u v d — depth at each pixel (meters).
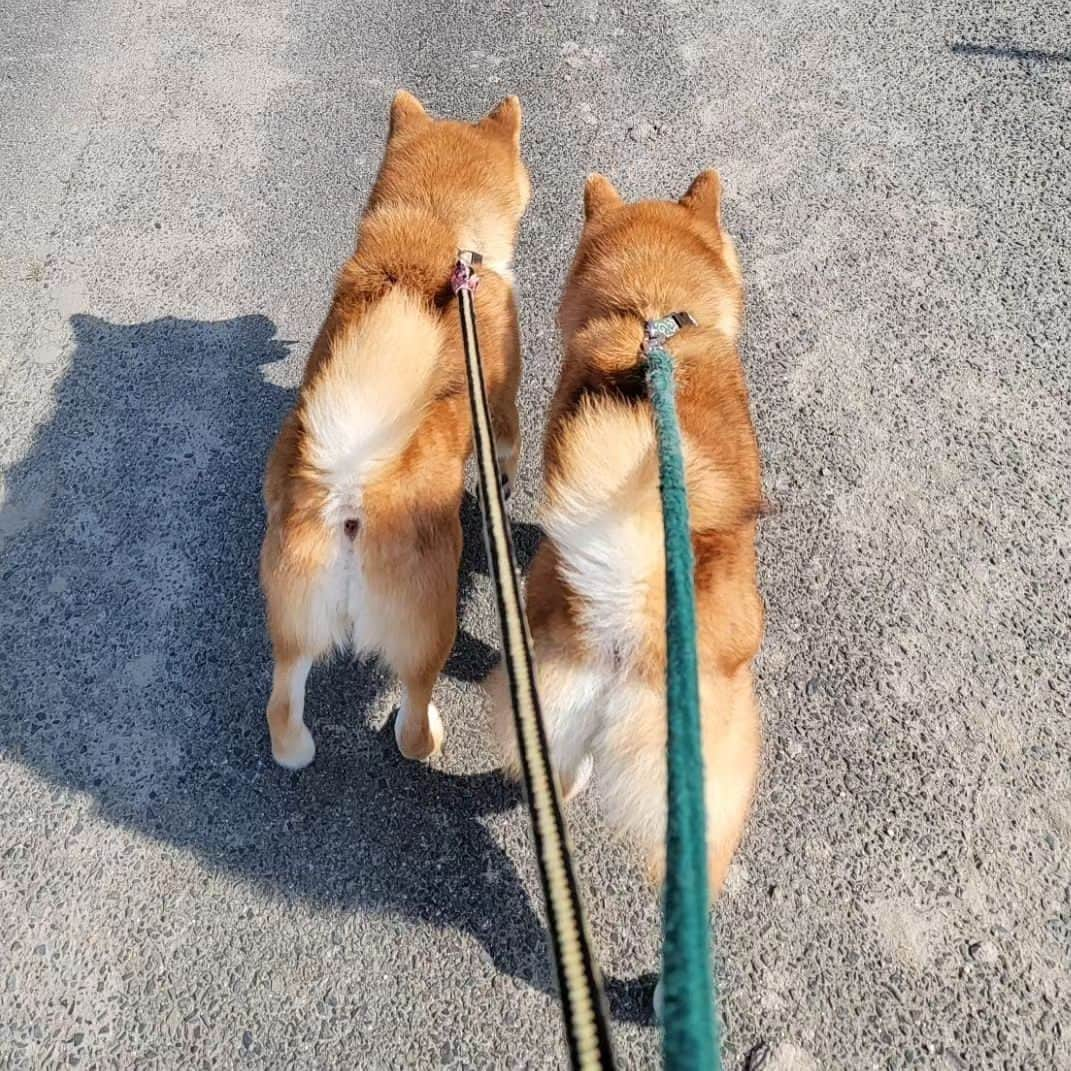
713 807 0.98
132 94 2.09
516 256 1.76
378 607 1.09
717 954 1.09
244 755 1.24
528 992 1.07
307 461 1.04
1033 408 1.52
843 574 1.36
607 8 2.26
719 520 1.01
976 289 1.68
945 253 1.73
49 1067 1.04
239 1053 1.04
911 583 1.35
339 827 1.18
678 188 1.86
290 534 1.06
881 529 1.40
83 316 1.70
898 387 1.55
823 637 1.31
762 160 1.90
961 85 2.00
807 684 1.27
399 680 1.27
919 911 1.11
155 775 1.22
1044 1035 1.04
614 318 1.18
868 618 1.32
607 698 0.97
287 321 1.69
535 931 1.11
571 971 0.60
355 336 1.05
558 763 1.00
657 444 0.94
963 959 1.08
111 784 1.22
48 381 1.61
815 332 1.63
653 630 0.93
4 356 1.65
